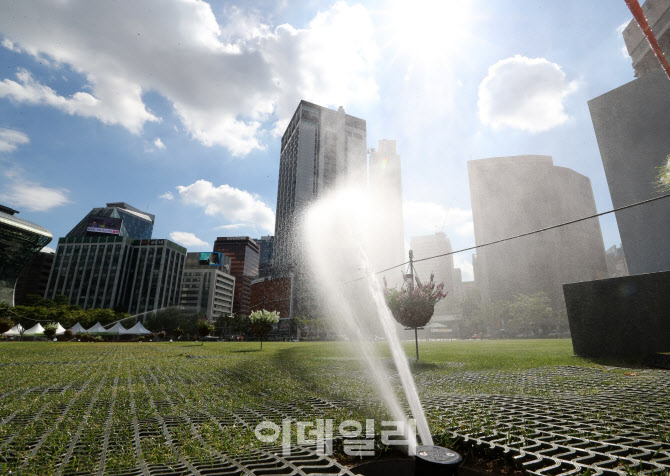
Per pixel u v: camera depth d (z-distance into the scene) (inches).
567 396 205.6
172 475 99.2
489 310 3900.1
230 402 209.3
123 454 117.9
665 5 2021.4
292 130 4731.8
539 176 5526.6
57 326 2005.4
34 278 5452.8
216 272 5615.2
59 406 202.8
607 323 448.8
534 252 5231.3
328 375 339.0
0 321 1641.2
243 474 99.1
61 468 105.5
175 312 3858.3
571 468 98.0
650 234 1989.4
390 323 391.5
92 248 5128.0
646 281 423.2
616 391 219.6
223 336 3622.0
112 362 516.1
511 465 104.0
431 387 255.6
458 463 78.1
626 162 2137.1
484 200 5718.5
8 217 3693.4
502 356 510.0
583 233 5378.9
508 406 179.8
